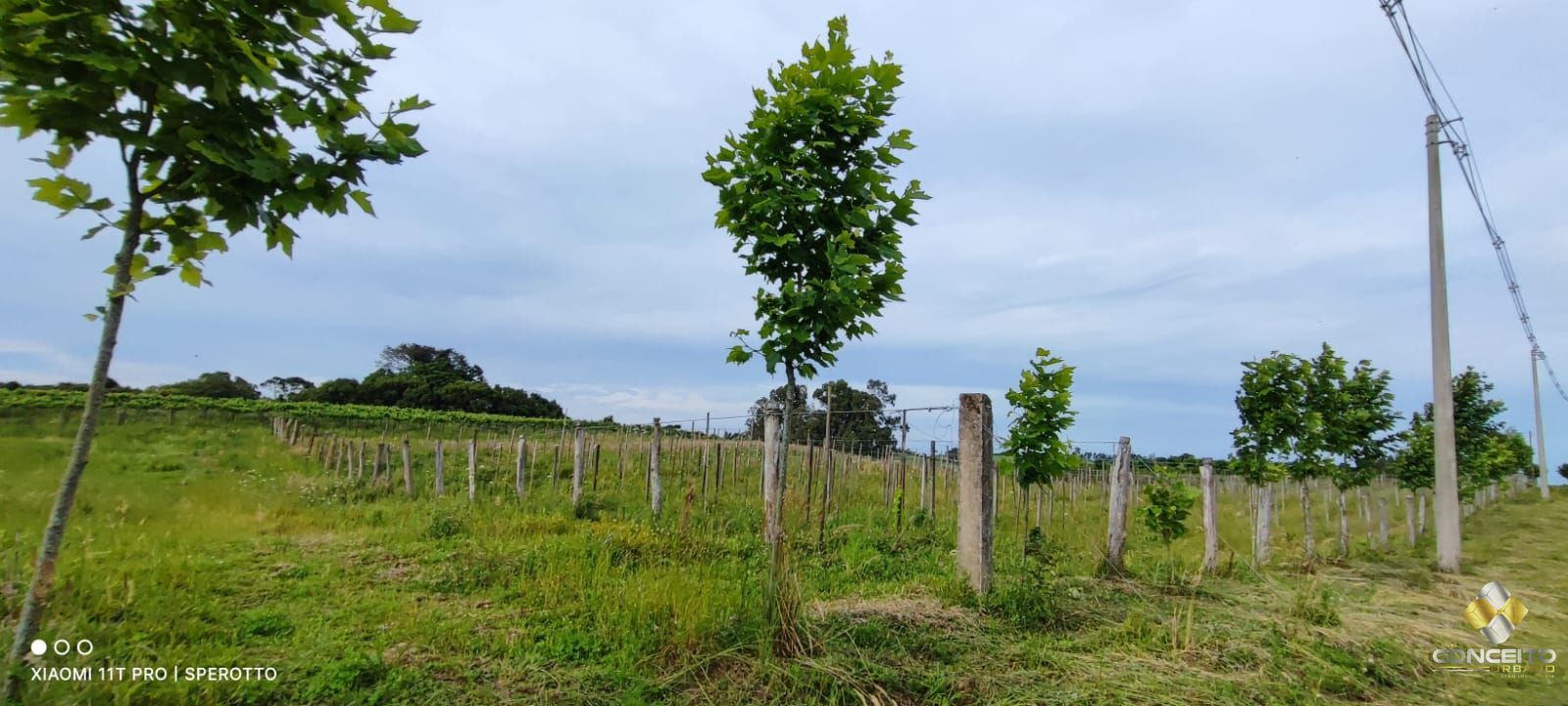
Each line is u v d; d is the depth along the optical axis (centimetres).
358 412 3772
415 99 238
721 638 421
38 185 203
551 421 4247
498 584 603
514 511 1134
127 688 327
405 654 408
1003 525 1192
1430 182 1051
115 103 202
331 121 224
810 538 914
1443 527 965
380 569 655
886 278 437
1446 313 1011
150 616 448
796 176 414
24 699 217
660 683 374
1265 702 398
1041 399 739
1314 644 490
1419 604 686
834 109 419
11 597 433
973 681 394
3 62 188
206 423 2909
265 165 209
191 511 988
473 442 1333
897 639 455
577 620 484
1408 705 419
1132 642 491
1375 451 1112
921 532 995
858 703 361
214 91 201
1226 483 2116
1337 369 1027
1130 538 1091
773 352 429
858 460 1725
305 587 572
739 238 442
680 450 2048
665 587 490
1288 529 1482
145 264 238
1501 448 1805
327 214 234
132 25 197
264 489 1384
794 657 401
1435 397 1008
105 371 219
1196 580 694
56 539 215
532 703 350
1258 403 996
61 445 1862
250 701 342
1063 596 601
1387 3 671
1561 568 964
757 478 1683
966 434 618
